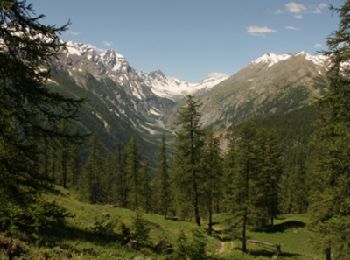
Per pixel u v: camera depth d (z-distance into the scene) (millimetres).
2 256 12953
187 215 59562
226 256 34531
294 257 41688
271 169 54875
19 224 11547
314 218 26469
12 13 10117
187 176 45250
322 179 25484
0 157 10727
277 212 60469
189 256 23000
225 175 60906
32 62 10867
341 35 16375
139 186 75500
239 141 41969
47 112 11164
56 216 12539
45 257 14570
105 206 47812
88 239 24375
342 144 17391
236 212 40906
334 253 26172
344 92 17156
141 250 26156
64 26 10734
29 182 11477
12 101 10875
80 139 11805
